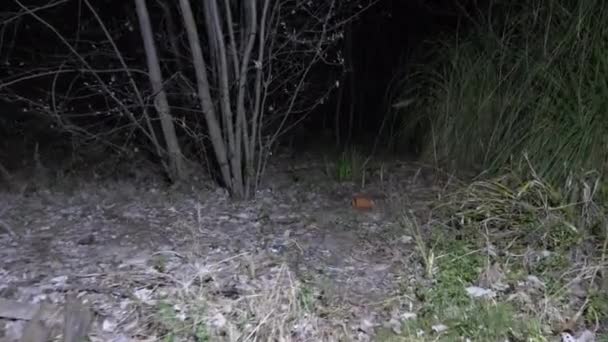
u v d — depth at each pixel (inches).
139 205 253.0
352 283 199.0
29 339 165.9
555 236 221.0
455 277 199.3
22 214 243.3
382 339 174.2
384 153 319.6
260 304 180.2
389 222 241.0
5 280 192.7
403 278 202.1
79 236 225.1
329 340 174.4
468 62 295.1
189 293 185.5
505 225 230.7
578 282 200.8
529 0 284.0
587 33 259.8
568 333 181.8
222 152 255.9
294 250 217.9
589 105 249.3
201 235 227.0
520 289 197.0
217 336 171.6
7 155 285.7
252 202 259.1
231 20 239.3
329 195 269.3
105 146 286.2
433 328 179.0
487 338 176.4
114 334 171.0
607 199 231.3
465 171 277.9
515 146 263.7
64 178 271.7
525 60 275.7
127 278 193.8
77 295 184.2
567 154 245.0
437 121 294.8
